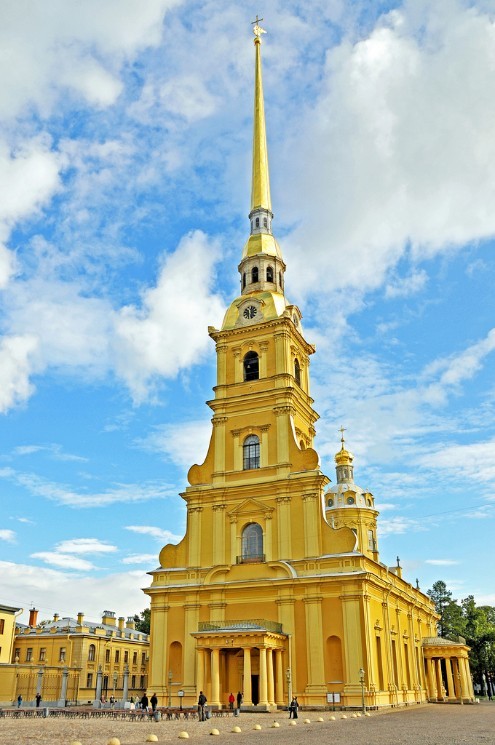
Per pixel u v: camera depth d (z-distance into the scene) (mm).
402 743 25453
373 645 52094
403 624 65875
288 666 50906
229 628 50250
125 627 114500
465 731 31781
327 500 95312
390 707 53156
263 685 47625
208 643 49969
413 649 68875
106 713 46719
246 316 65688
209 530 59031
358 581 51281
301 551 54625
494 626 123125
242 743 26094
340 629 50812
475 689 123312
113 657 97125
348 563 52469
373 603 54344
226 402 62688
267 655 49375
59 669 79438
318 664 50281
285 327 63344
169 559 59438
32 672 74625
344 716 43750
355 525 92188
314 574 52938
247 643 48625
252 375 63938
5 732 30500
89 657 90750
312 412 66438
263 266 70062
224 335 65625
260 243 71562
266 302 65375
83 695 86750
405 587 72000
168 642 56062
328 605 51875
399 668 60406
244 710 47125
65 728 33719
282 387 60594
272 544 55875
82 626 92188
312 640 50969
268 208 74688
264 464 59188
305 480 56469
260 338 64125
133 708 54125
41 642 91375
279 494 57000
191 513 60125
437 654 75812
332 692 49281
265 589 54094
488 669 111562
